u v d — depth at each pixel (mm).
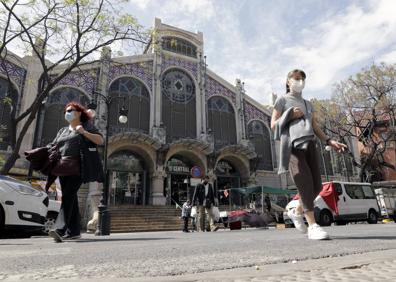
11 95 15266
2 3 13000
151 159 22016
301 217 3791
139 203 21719
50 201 9297
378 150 27328
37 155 3791
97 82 22422
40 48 14898
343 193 14562
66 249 2516
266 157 27641
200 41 27891
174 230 17531
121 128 22125
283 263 1614
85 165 3809
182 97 25531
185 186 23953
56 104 20891
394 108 25516
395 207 20453
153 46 17500
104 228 11086
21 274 1345
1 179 6965
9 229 6785
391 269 1445
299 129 3020
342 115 26250
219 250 2201
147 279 1209
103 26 14875
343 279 1232
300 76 3371
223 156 24703
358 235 3461
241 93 28109
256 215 14812
